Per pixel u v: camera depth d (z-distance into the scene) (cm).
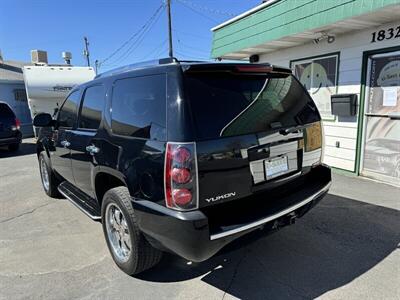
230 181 242
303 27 575
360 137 598
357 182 566
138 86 272
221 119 242
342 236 361
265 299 260
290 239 356
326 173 331
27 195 562
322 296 261
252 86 276
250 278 288
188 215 224
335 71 634
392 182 553
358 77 589
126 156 268
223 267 307
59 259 332
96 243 367
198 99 239
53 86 1302
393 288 268
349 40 596
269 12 654
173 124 231
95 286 284
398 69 526
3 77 1678
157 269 307
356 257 317
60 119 446
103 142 309
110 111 307
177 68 242
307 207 299
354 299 255
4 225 428
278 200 283
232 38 784
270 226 263
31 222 436
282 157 282
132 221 272
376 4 448
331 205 454
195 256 229
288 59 746
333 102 624
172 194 227
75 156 382
